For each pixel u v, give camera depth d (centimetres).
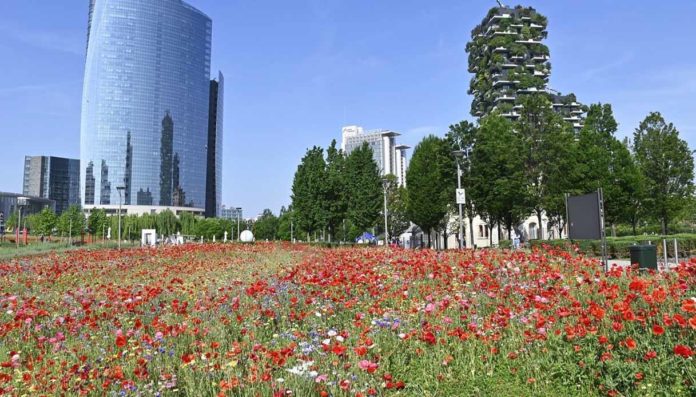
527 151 3219
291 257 2266
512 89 8481
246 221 12044
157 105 15738
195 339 650
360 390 436
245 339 635
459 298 766
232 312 794
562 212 3438
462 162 3275
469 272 1002
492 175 3139
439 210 3591
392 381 487
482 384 498
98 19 15312
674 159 3312
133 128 15362
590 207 1138
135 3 15525
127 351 596
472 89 9288
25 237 5200
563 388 469
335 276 977
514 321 636
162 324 663
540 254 1165
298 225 4316
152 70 15712
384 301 833
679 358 445
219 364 498
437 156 3366
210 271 1670
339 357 520
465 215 3803
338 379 458
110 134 15125
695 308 463
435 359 549
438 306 719
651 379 435
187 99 16462
